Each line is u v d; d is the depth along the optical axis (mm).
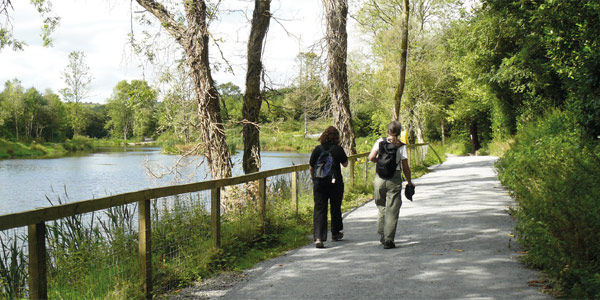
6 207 19688
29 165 42344
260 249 6773
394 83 35375
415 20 36344
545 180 5852
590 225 4488
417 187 13922
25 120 86312
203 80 10484
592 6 8391
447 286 4645
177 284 5098
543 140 10500
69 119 94812
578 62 9477
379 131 42500
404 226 7977
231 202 7641
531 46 18484
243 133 11953
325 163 6992
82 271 4168
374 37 36500
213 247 5996
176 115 10680
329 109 14961
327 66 14031
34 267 3559
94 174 32594
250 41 11594
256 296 4660
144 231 4676
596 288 3996
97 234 4492
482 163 23234
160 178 11016
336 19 14211
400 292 4527
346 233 7855
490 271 5094
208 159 10961
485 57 23547
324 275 5297
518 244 6230
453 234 7141
